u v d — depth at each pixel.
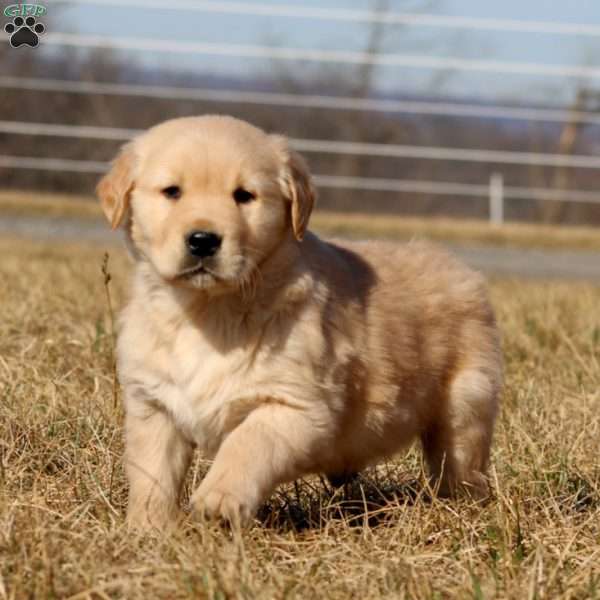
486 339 5.42
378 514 4.91
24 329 7.64
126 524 4.40
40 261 11.56
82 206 18.28
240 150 4.62
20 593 3.67
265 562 4.05
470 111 18.69
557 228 19.19
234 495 4.15
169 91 18.14
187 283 4.42
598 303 10.20
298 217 4.63
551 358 7.72
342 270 4.95
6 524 4.18
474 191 19.27
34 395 5.93
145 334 4.64
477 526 4.53
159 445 4.68
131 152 4.82
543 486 5.07
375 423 4.89
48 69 23.45
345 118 27.66
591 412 6.13
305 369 4.48
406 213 28.06
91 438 5.36
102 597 3.68
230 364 4.48
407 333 5.04
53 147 23.72
